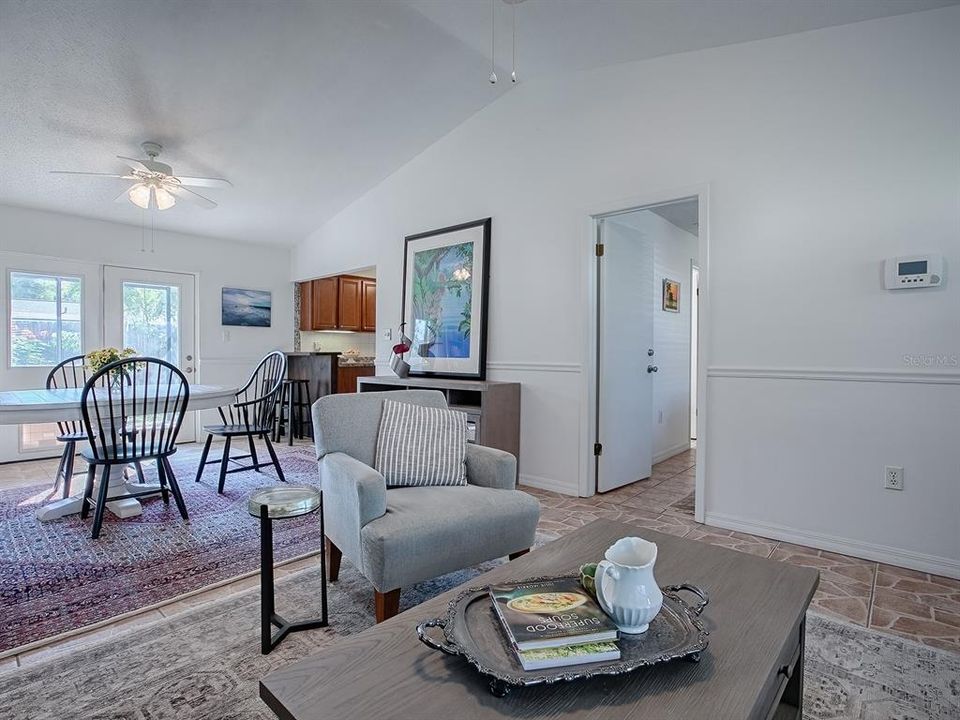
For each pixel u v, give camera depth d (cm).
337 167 461
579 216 352
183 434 544
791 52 268
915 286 233
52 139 349
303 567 230
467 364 414
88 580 215
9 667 156
